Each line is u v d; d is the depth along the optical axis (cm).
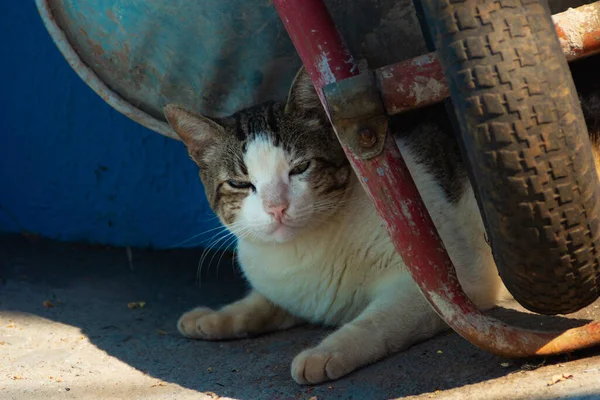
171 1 264
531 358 205
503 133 162
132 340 292
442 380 209
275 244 273
